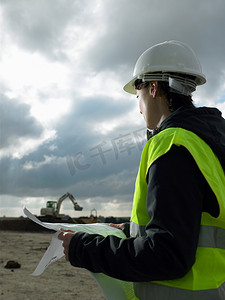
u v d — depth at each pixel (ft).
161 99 5.01
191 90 5.10
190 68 4.99
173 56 4.98
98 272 4.23
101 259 4.08
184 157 4.00
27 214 4.31
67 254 4.37
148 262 3.77
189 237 3.75
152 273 3.80
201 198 3.96
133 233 4.54
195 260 3.91
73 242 4.34
